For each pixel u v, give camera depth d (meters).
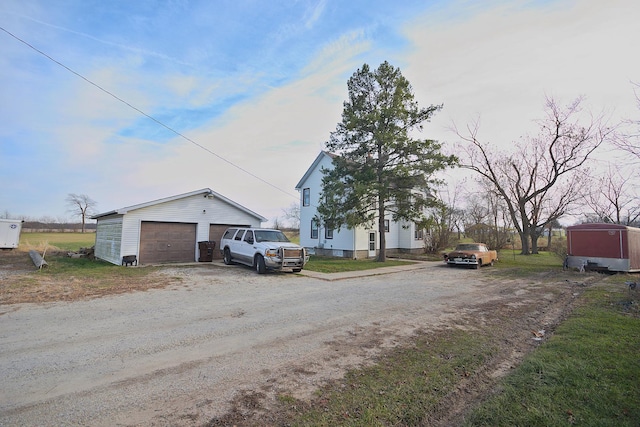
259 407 3.41
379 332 6.06
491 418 3.16
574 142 24.14
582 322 6.49
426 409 3.41
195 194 18.22
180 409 3.36
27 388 3.77
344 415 3.26
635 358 4.55
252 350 5.07
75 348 5.05
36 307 7.64
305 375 4.19
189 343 5.35
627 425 2.99
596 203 27.56
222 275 13.33
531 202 29.77
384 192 18.94
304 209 28.38
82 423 3.10
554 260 22.95
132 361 4.59
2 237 23.92
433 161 18.58
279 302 8.58
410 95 19.23
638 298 8.86
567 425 3.01
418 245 28.36
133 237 16.27
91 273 12.96
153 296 9.09
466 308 8.12
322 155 26.05
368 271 15.88
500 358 4.88
